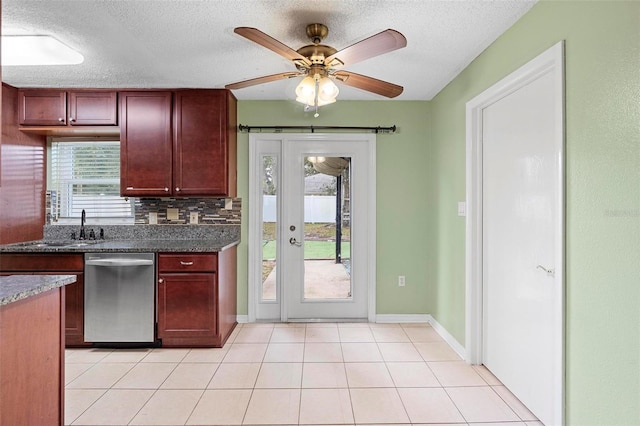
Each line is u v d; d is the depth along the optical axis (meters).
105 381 2.51
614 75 1.47
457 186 3.01
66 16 2.10
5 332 1.41
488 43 2.45
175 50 2.55
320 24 2.19
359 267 3.82
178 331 3.05
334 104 3.76
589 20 1.59
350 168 3.81
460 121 2.95
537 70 1.97
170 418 2.08
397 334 3.41
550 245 1.98
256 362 2.81
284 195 3.77
